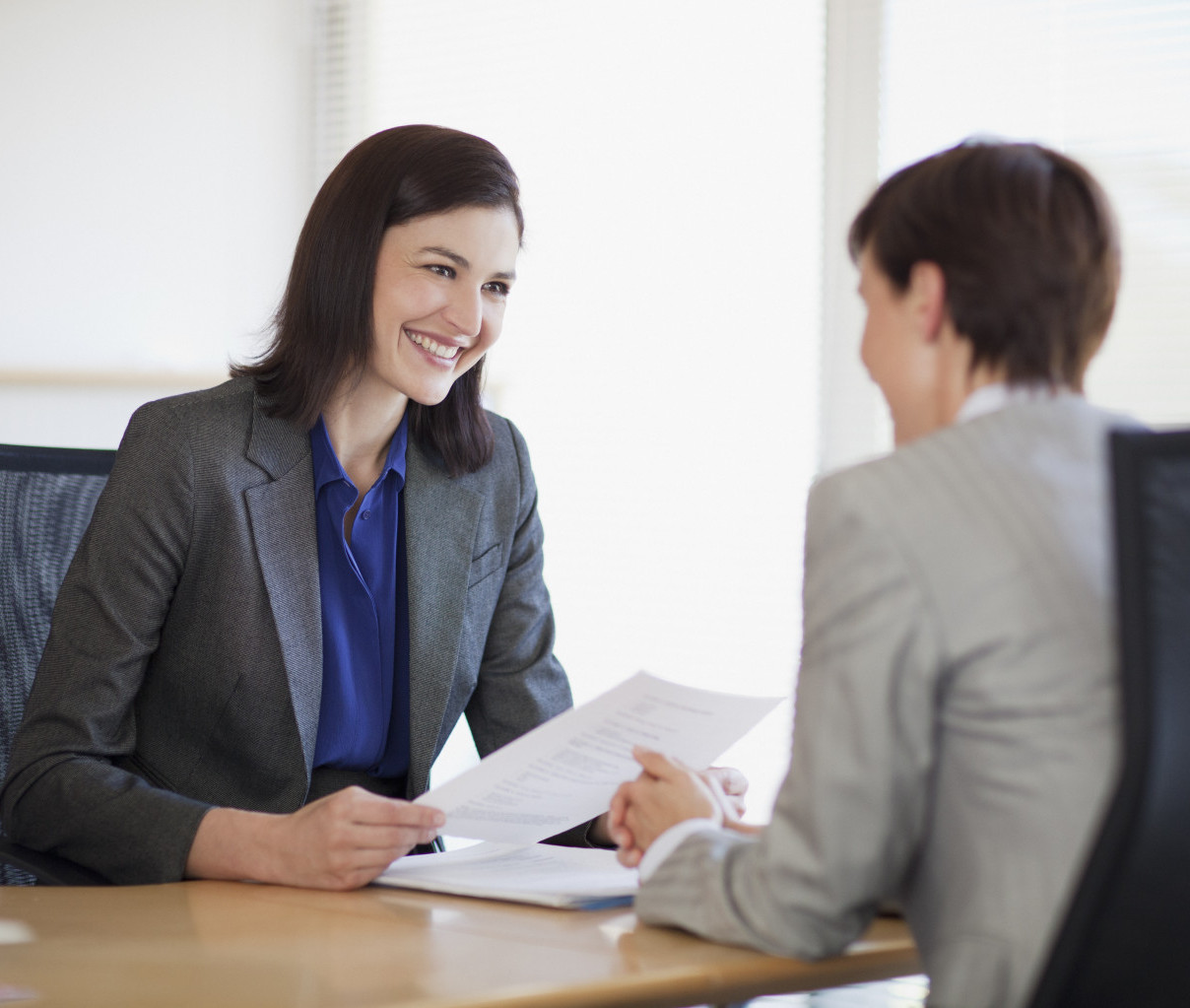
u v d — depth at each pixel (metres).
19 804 1.65
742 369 3.63
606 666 3.77
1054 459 1.07
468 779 1.40
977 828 1.01
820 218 3.54
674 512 3.70
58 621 1.76
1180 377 3.06
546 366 3.88
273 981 1.01
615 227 3.80
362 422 1.97
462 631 2.01
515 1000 0.97
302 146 4.26
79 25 4.06
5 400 4.06
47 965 1.07
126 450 1.83
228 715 1.84
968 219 1.13
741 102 3.65
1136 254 3.10
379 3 4.20
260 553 1.83
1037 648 1.00
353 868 1.40
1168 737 0.88
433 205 1.86
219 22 4.14
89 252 4.07
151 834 1.51
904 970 1.15
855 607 1.04
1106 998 0.90
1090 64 3.18
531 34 3.96
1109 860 0.88
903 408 1.19
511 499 2.15
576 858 1.58
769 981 1.07
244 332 4.12
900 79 3.39
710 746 1.52
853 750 1.02
